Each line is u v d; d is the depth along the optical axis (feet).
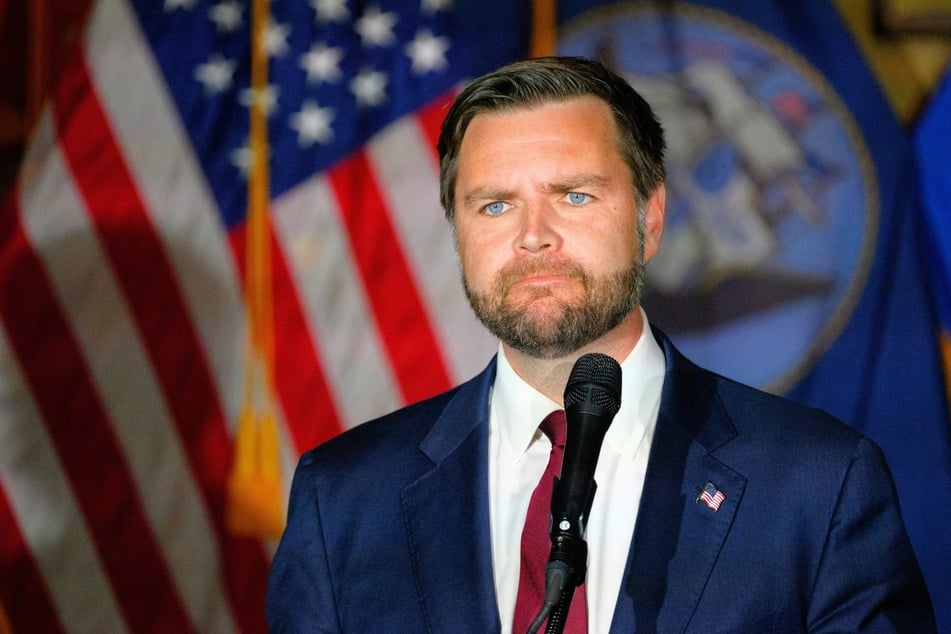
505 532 22.15
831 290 46.80
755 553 20.85
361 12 49.29
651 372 22.88
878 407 46.24
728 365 46.78
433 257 47.37
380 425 24.85
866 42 48.44
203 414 46.57
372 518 23.07
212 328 46.93
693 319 46.96
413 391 46.75
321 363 46.88
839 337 46.57
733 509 21.20
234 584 46.01
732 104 47.91
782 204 47.26
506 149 21.68
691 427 22.26
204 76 48.29
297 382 46.80
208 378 46.73
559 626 16.25
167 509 46.29
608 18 48.62
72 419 46.39
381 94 48.47
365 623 22.18
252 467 46.29
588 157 21.54
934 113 47.47
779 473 21.58
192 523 46.24
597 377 17.83
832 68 48.03
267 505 46.21
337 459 24.29
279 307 47.09
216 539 46.21
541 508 21.35
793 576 20.75
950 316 47.16
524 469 22.56
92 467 46.29
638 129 22.63
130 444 46.47
